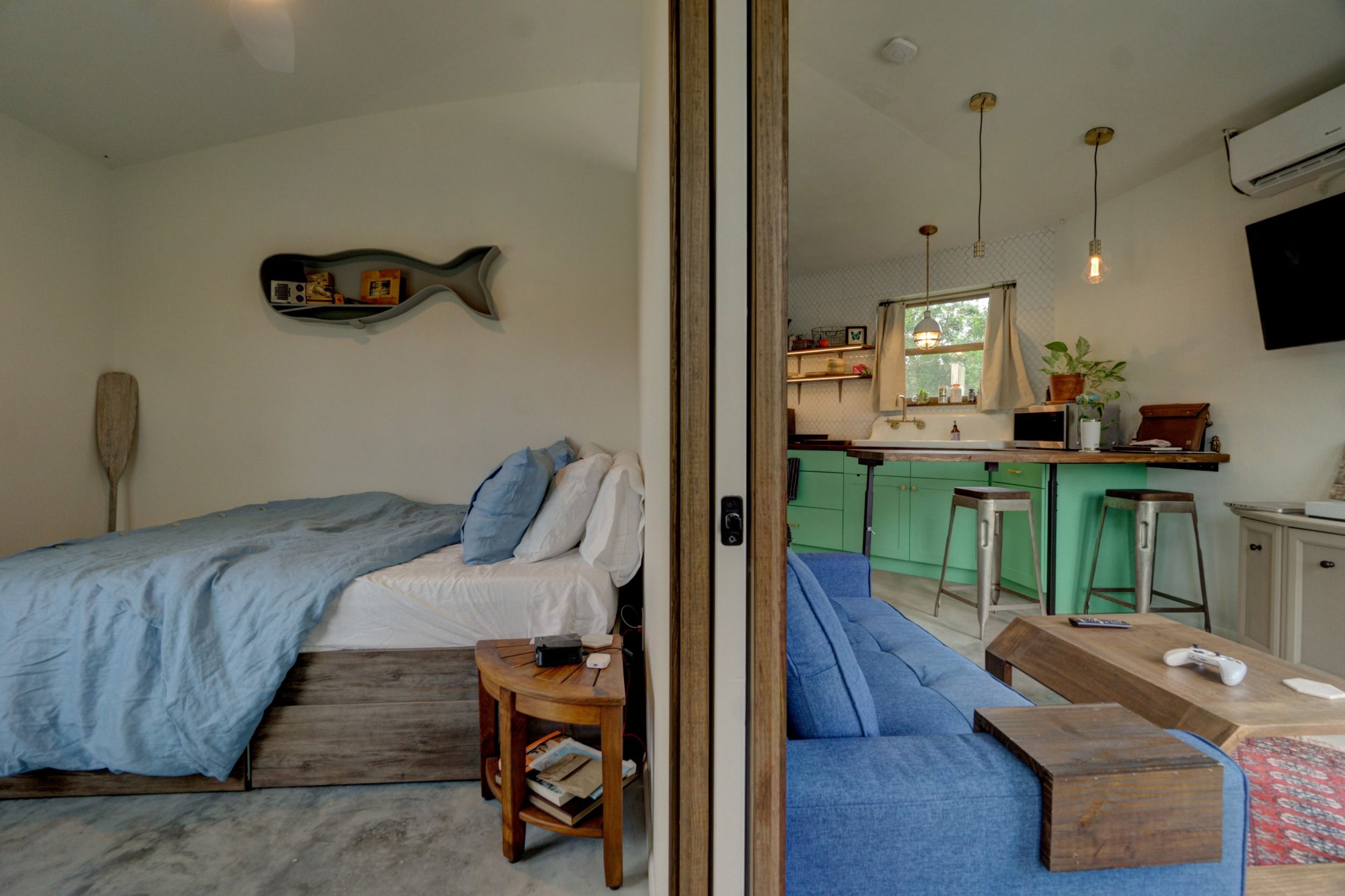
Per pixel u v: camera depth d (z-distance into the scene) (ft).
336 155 11.71
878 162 12.67
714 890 2.59
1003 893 2.74
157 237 11.48
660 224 3.61
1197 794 2.69
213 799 5.80
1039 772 2.73
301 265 11.46
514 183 12.02
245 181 11.55
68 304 10.66
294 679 5.99
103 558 6.48
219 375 11.52
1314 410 9.14
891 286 17.02
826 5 8.84
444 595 6.18
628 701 6.57
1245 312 10.06
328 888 4.70
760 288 2.40
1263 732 4.04
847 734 3.35
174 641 5.64
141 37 8.78
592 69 11.47
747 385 2.52
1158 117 9.83
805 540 16.31
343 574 6.24
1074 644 5.78
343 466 11.69
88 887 4.68
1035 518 11.46
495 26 9.93
